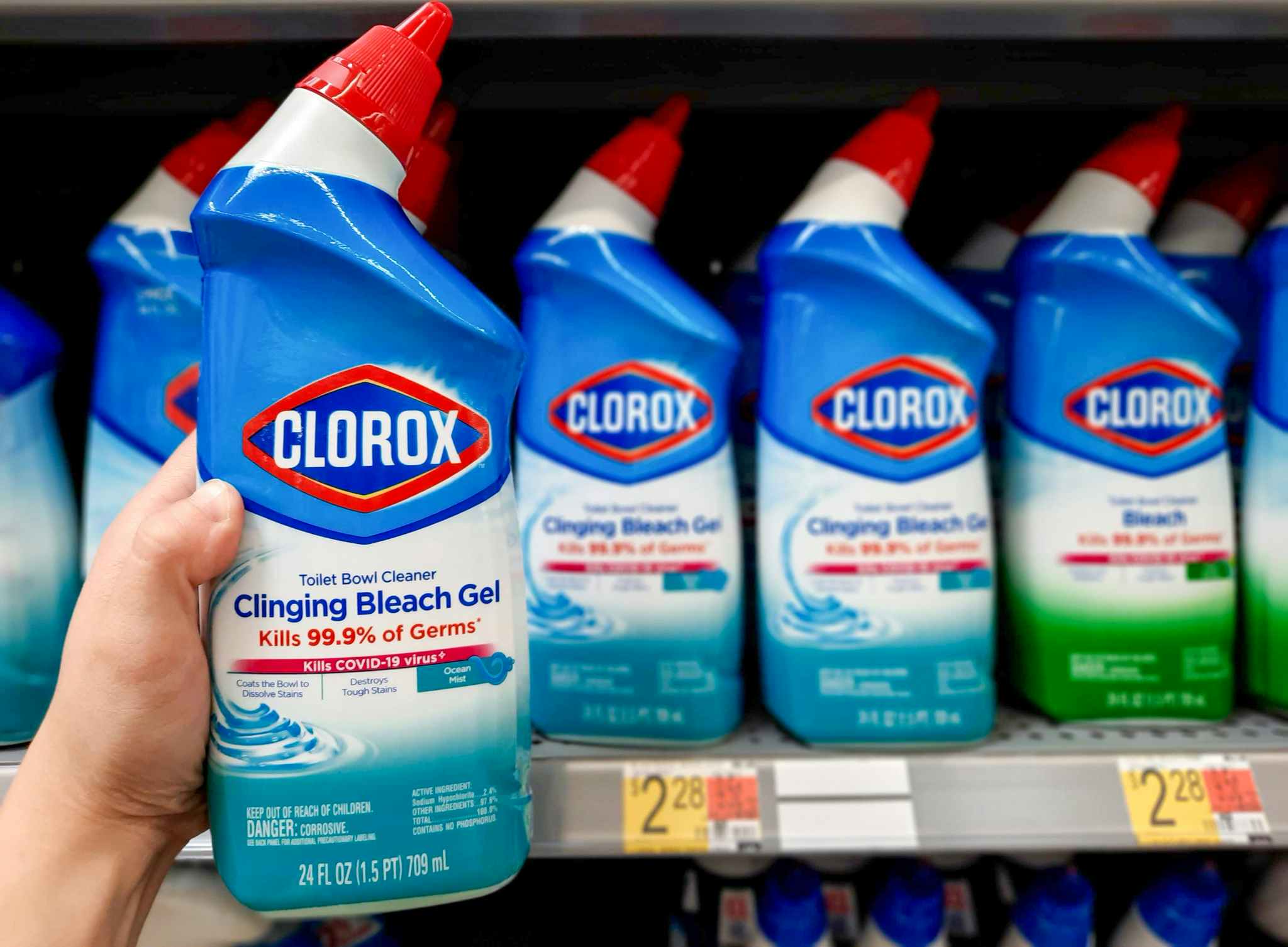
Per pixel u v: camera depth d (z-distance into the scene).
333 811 0.53
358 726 0.53
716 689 0.80
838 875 0.98
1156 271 0.83
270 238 0.52
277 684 0.53
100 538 0.78
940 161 1.11
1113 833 0.74
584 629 0.80
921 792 0.75
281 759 0.53
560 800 0.74
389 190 0.56
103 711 0.52
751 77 0.93
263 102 0.81
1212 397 0.85
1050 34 0.72
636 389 0.80
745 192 1.09
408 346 0.54
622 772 0.76
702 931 0.94
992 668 0.84
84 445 1.02
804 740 0.80
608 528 0.80
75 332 1.03
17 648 0.75
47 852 0.53
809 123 1.05
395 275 0.53
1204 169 1.10
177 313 0.78
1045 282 0.86
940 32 0.72
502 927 0.99
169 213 0.79
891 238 0.80
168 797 0.57
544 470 0.82
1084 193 0.85
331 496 0.53
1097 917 1.05
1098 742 0.81
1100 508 0.84
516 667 0.57
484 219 1.05
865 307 0.79
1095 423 0.84
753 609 0.98
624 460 0.81
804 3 0.68
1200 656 0.84
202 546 0.51
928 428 0.80
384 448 0.53
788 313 0.82
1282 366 0.86
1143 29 0.72
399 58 0.57
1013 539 0.89
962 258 1.02
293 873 0.53
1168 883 0.90
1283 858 0.96
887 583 0.79
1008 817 0.74
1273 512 0.86
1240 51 0.90
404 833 0.54
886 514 0.80
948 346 0.79
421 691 0.54
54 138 1.02
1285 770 0.77
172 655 0.52
